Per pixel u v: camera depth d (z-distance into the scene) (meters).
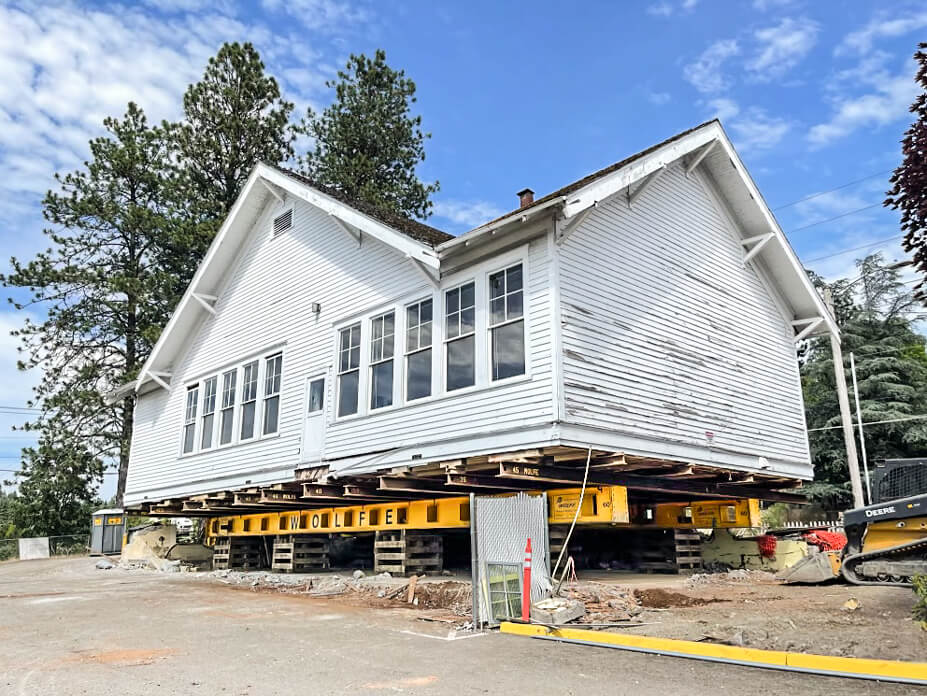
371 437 12.25
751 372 13.94
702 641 6.31
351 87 32.78
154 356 18.66
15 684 5.36
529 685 5.07
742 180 13.96
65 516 31.34
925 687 4.79
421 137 34.12
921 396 29.88
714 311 13.37
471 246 10.84
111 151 30.95
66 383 30.39
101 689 5.14
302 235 15.25
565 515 10.83
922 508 8.95
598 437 9.86
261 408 15.34
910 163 7.05
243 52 31.84
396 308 12.38
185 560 19.59
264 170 15.84
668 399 11.51
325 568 15.79
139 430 20.00
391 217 14.20
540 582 7.87
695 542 13.51
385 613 9.07
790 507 30.14
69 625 8.44
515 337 10.18
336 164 31.83
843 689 4.78
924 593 6.77
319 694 4.93
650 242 12.10
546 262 9.95
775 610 7.95
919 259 7.23
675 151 12.22
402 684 5.17
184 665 5.95
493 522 8.03
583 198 9.89
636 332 11.20
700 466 11.47
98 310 30.75
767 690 4.79
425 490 11.49
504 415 10.00
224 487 15.88
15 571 21.28
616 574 12.77
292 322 15.01
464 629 7.61
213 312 17.72
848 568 9.75
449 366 11.06
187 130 30.94
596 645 6.55
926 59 7.05
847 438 19.30
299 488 13.52
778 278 15.38
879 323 32.56
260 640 7.13
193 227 29.78
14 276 29.19
